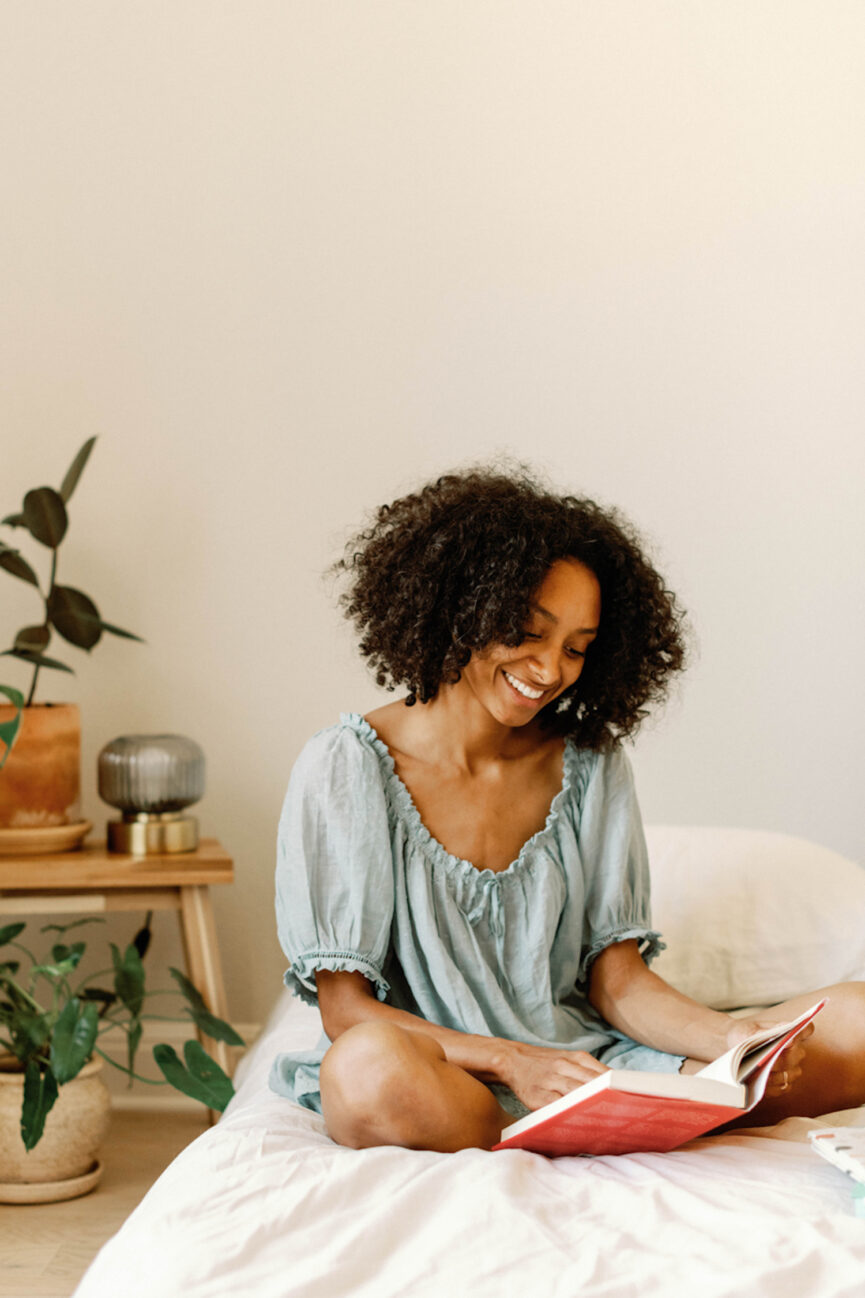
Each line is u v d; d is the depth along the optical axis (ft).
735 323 7.39
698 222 7.39
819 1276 2.66
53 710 6.75
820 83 7.37
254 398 7.43
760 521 7.40
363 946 4.06
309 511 7.44
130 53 7.39
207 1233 2.91
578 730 4.60
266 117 7.40
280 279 7.43
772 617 7.40
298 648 7.45
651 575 4.53
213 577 7.45
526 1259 2.75
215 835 7.47
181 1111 7.33
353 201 7.41
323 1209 3.01
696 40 7.40
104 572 7.45
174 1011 7.45
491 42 7.41
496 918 4.26
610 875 4.48
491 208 7.41
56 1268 5.14
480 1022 4.08
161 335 7.43
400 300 7.42
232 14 7.40
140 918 7.47
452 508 4.24
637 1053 4.24
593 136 7.40
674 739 7.42
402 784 4.31
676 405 7.40
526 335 7.42
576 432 7.43
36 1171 5.89
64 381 7.43
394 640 4.33
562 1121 3.28
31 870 6.43
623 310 7.41
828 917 5.65
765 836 6.06
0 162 7.39
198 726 7.48
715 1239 2.83
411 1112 3.41
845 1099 4.01
